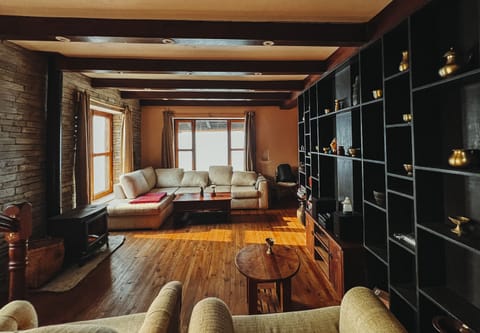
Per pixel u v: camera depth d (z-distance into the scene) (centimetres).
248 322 142
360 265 229
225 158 692
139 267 304
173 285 134
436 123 164
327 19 227
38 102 311
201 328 101
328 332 136
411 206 195
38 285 256
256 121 683
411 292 183
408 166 178
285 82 448
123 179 480
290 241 382
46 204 323
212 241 386
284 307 205
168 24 223
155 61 331
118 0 195
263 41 232
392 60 196
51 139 322
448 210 160
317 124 342
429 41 164
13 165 276
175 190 581
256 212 548
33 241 277
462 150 134
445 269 162
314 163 362
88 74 412
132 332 138
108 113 540
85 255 307
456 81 140
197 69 334
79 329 78
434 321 144
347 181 282
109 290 255
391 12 202
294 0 198
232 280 272
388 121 194
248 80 446
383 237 229
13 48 276
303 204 459
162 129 663
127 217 441
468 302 146
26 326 130
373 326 109
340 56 296
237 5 204
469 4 141
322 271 287
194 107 669
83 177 383
